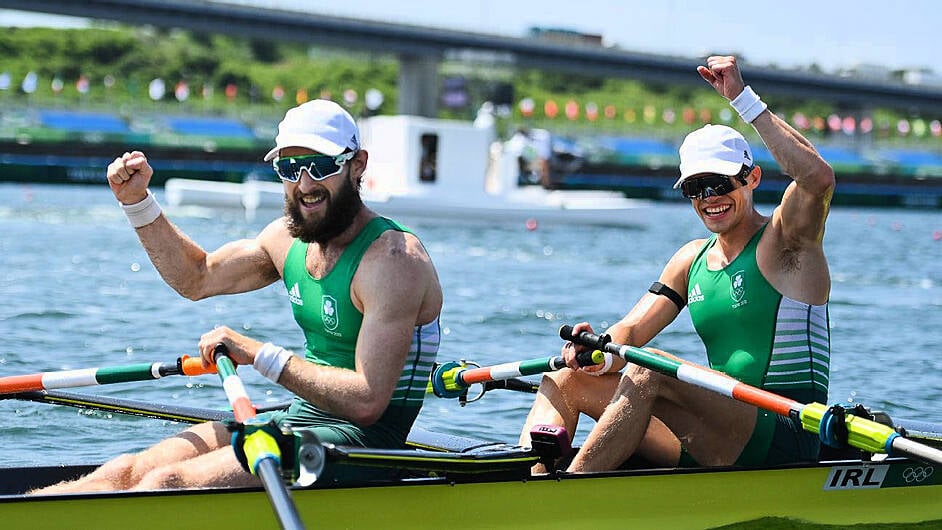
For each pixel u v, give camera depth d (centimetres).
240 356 1237
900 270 5262
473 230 6925
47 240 5206
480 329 3022
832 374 2480
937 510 1531
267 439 1084
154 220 1346
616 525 1352
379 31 14288
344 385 1205
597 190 13288
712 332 1462
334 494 1211
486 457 1270
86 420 1920
